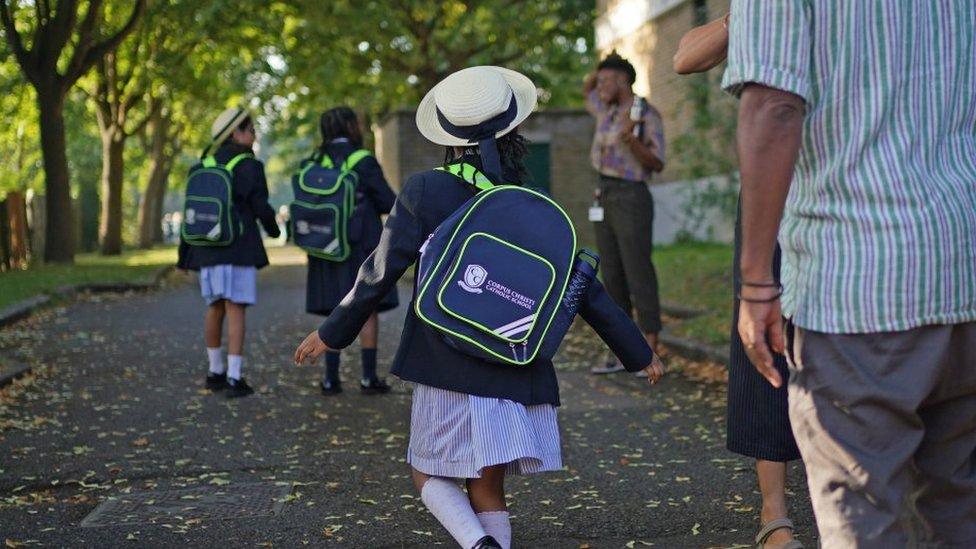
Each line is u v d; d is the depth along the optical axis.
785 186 2.21
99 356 9.36
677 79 20.61
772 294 2.28
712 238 19.39
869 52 2.22
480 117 3.52
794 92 2.19
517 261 3.29
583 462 5.53
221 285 7.39
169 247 38.00
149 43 24.16
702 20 19.67
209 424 6.62
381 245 3.45
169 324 11.69
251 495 5.04
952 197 2.21
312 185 7.08
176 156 43.06
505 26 23.22
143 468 5.57
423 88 24.98
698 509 4.66
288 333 11.01
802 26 2.21
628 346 3.48
